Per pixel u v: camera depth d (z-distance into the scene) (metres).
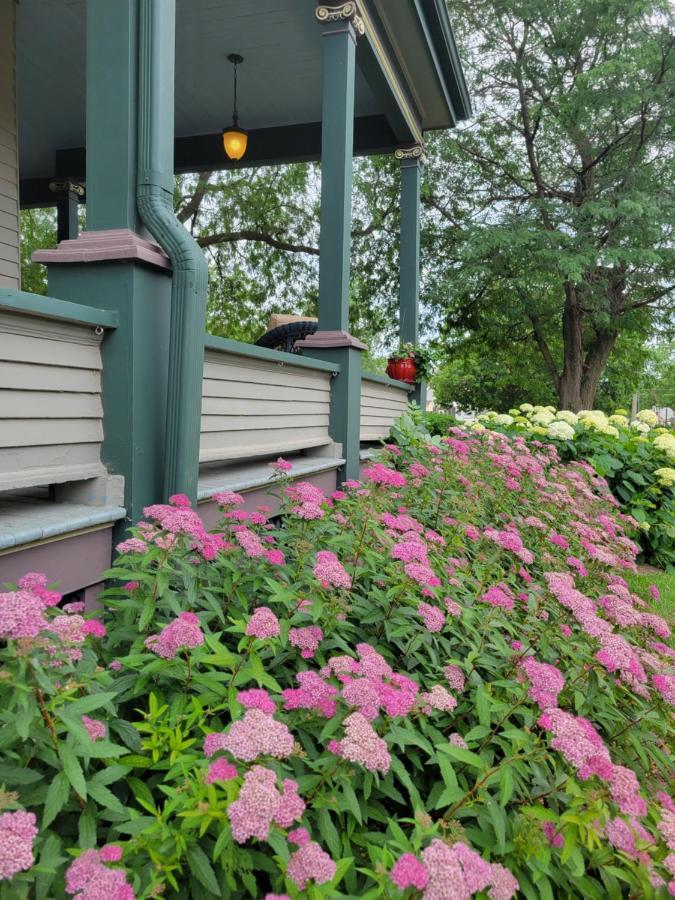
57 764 1.07
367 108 6.08
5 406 1.69
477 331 15.36
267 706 1.20
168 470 2.20
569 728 1.27
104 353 2.07
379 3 4.48
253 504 2.96
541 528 2.87
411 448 4.38
